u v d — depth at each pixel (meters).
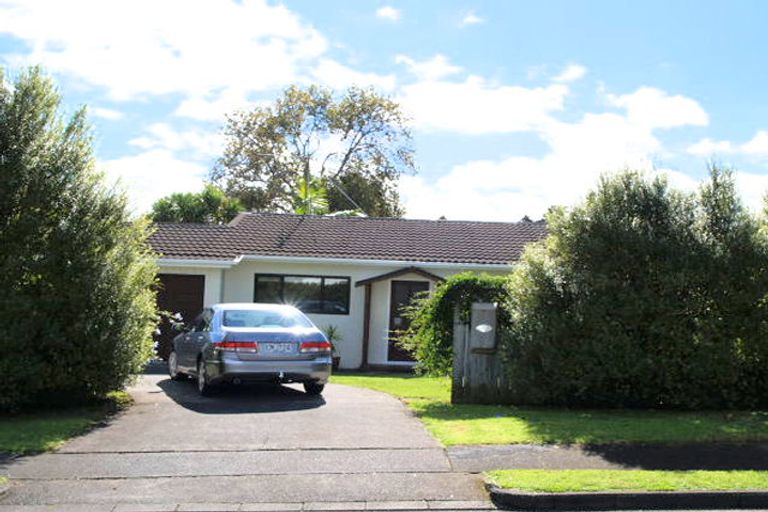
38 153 10.30
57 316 10.17
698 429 8.70
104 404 10.89
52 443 8.13
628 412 10.19
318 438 8.55
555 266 10.87
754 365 10.45
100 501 6.27
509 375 10.84
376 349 20.72
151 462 7.48
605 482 6.52
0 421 9.48
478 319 11.15
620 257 10.50
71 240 10.28
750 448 7.91
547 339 10.52
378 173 41.59
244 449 8.01
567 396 10.68
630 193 10.80
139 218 11.16
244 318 12.24
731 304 10.30
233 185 40.47
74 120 10.67
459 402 11.23
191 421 9.64
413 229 24.03
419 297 20.20
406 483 6.80
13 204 10.09
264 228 23.34
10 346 9.67
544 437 8.37
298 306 21.00
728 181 10.67
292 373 11.52
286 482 6.82
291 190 39.75
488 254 21.64
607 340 10.29
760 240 10.34
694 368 10.17
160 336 20.05
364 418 9.90
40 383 9.89
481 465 7.35
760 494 6.24
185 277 20.31
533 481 6.55
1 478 6.79
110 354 10.45
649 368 10.20
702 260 10.34
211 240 21.69
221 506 6.16
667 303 10.22
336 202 40.44
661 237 10.55
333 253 20.97
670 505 6.23
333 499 6.36
